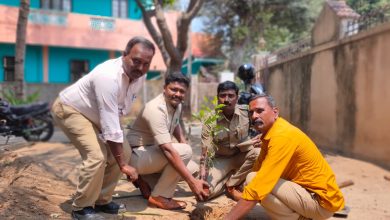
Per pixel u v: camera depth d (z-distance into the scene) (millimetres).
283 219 3141
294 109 10281
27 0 9617
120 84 3273
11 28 15938
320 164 3068
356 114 6945
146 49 3227
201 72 21141
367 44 6598
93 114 3389
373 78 6434
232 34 21688
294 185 3049
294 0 20500
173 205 3881
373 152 6449
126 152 3643
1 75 16594
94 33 17953
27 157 5891
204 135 4023
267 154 2977
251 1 20438
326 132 8180
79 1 18328
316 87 8727
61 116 3430
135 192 4508
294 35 21875
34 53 17734
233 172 4441
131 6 19672
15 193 4023
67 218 3482
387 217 3898
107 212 3725
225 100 3941
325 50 8219
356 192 4879
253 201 2928
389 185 5195
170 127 3855
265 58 13438
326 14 8148
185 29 8906
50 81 18141
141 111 3910
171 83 3680
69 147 7543
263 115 3039
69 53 18562
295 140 2959
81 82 3395
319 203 3039
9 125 8484
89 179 3318
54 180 4926
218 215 3617
